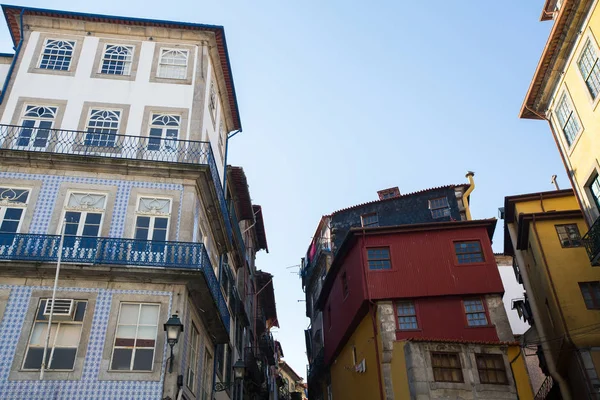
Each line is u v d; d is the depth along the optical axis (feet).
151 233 48.32
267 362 114.73
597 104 50.75
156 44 61.36
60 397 38.99
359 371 69.36
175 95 57.93
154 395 39.83
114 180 50.31
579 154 55.72
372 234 72.38
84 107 55.31
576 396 62.23
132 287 44.39
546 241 66.44
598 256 50.75
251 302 101.86
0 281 42.93
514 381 51.65
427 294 66.64
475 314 65.21
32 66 57.11
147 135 54.70
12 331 41.09
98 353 41.11
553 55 56.75
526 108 62.54
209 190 54.03
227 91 70.08
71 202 48.70
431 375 50.98
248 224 96.78
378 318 65.72
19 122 53.42
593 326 59.36
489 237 73.77
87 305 43.09
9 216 47.21
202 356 52.08
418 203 90.17
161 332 42.70
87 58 58.80
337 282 83.66
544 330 70.23
